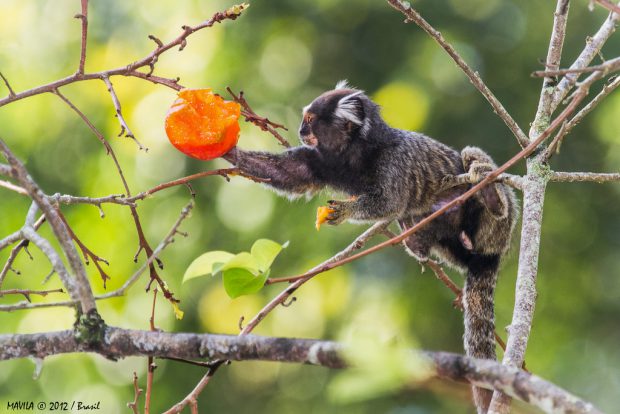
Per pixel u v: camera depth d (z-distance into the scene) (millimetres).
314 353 4242
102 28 15445
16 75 15062
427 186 8953
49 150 15039
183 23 15422
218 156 6336
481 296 8758
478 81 6676
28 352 4785
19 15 15555
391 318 15125
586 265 16531
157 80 6320
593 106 6234
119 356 4742
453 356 3893
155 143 14977
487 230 8719
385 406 13570
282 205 15023
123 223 14422
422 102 14734
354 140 9031
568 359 16875
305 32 15703
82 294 4789
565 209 16266
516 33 15328
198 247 14875
